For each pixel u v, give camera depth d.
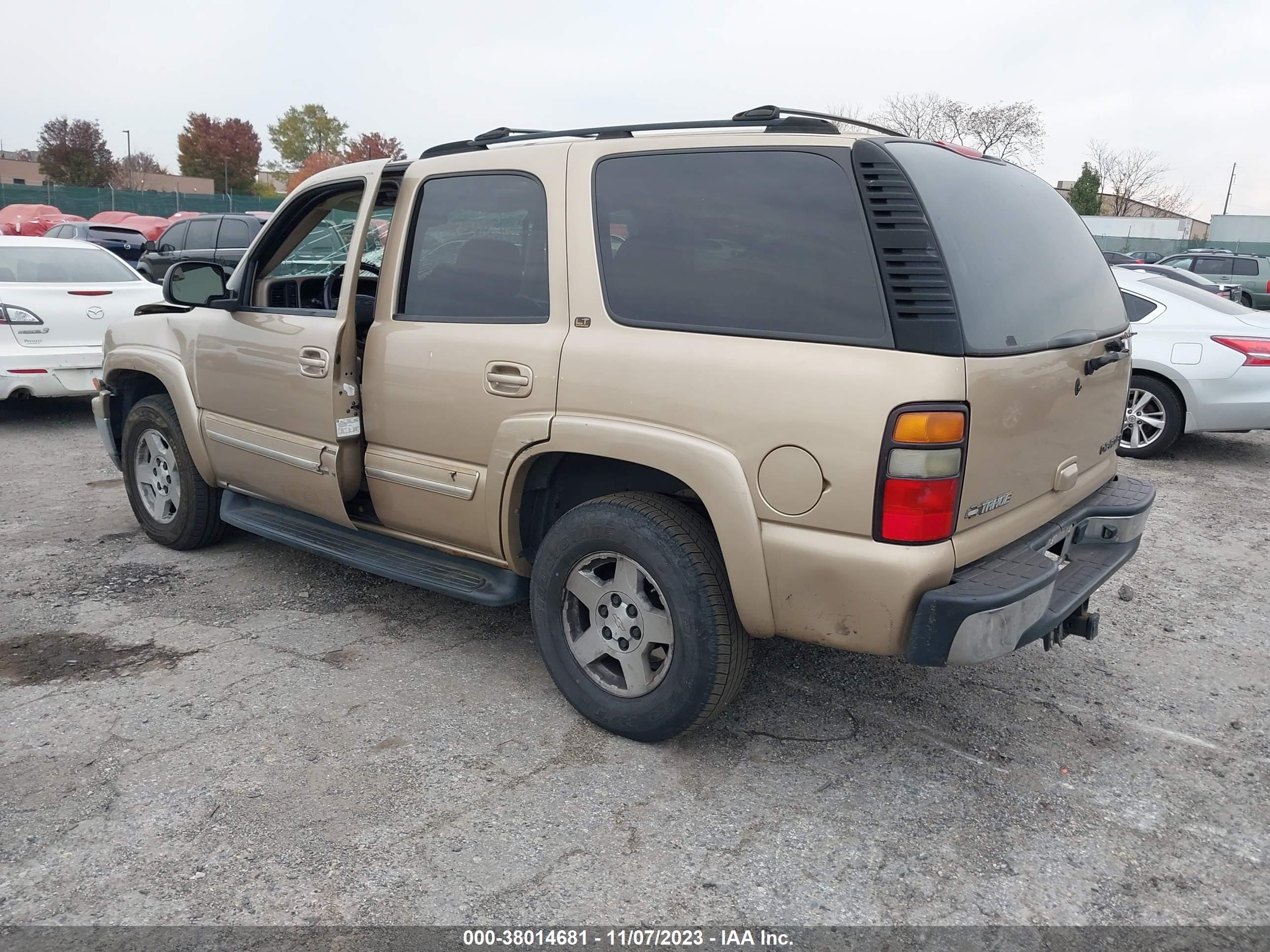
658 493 3.23
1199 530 5.88
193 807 2.87
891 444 2.51
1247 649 4.15
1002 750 3.29
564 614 3.34
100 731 3.29
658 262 3.01
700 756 3.20
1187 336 7.39
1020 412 2.77
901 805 2.95
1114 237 52.31
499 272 3.42
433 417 3.54
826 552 2.65
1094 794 3.04
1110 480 3.69
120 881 2.55
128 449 5.14
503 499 3.36
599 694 3.28
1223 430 7.41
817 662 3.92
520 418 3.25
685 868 2.64
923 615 2.59
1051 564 2.81
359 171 3.92
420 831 2.78
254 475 4.38
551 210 3.24
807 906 2.50
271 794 2.94
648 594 3.13
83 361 7.95
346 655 3.91
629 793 2.98
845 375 2.58
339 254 4.45
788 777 3.09
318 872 2.59
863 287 2.62
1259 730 3.46
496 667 3.83
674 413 2.88
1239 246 49.91
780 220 2.79
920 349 2.52
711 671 2.97
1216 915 2.51
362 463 3.91
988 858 2.71
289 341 3.95
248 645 4.00
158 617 4.27
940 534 2.57
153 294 8.58
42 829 2.76
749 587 2.81
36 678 3.68
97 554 5.09
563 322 3.19
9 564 4.91
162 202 45.78
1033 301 2.97
